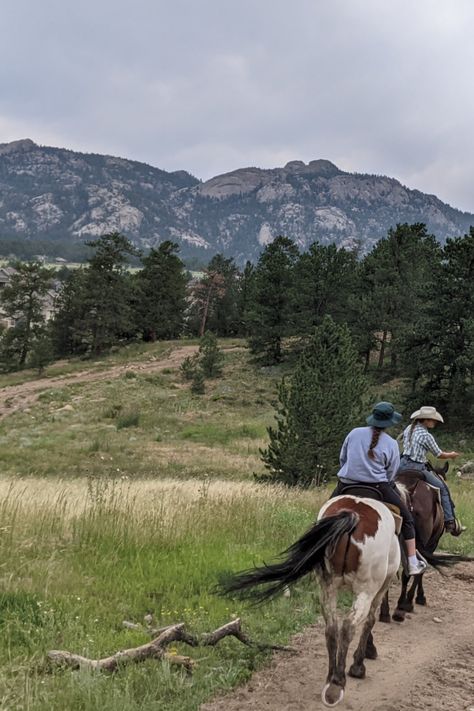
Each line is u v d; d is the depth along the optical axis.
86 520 10.98
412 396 43.06
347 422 21.25
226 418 50.16
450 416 42.16
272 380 60.88
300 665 6.87
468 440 39.25
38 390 61.19
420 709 5.98
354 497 6.57
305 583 9.57
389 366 57.28
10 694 5.50
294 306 64.88
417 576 9.37
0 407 55.06
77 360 79.88
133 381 63.06
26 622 7.15
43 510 11.42
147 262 90.56
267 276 65.56
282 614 8.29
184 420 49.38
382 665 7.02
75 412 52.19
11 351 77.06
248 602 8.42
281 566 6.00
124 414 50.56
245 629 7.74
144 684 6.00
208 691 6.06
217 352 64.88
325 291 60.53
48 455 37.69
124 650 6.46
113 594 8.39
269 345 71.44
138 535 10.56
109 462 35.94
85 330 82.88
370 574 5.92
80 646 6.70
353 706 5.99
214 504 13.14
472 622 8.71
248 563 9.99
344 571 5.93
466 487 27.47
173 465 35.00
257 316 65.88
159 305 89.19
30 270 80.44
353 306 57.47
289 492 17.05
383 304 55.62
